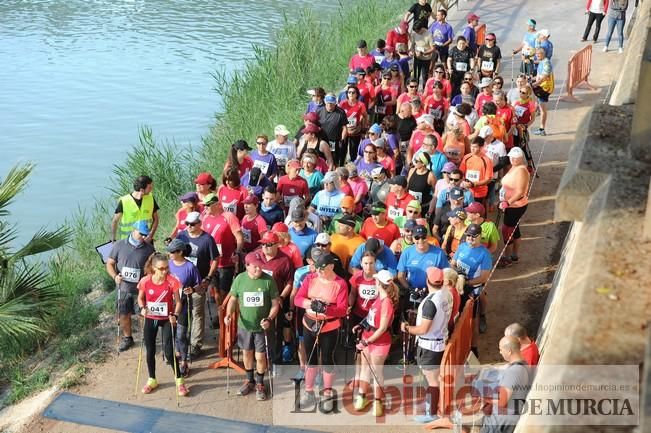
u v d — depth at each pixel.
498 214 12.98
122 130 25.19
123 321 10.60
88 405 9.48
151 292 9.34
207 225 10.59
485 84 14.85
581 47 22.20
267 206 11.32
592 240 2.90
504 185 11.70
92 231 16.66
